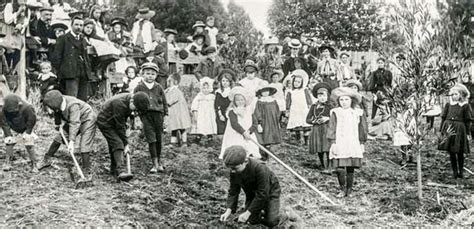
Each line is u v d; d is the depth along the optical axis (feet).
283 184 32.37
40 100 36.81
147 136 29.78
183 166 32.65
